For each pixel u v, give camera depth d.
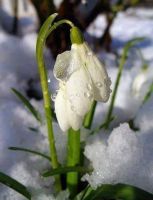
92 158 0.15
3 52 0.27
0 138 0.17
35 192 0.14
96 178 0.14
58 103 0.11
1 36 0.30
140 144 0.14
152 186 0.13
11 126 0.19
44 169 0.16
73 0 0.27
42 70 0.12
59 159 0.16
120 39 0.37
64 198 0.14
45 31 0.11
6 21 0.37
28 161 0.16
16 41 0.29
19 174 0.15
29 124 0.19
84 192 0.14
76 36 0.11
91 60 0.11
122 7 0.29
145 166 0.14
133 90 0.23
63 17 0.27
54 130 0.17
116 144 0.14
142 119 0.18
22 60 0.27
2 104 0.21
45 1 0.24
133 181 0.14
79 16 0.29
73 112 0.11
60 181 0.15
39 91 0.25
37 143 0.17
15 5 0.34
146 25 0.41
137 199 0.12
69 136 0.13
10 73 0.26
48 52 0.29
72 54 0.11
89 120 0.17
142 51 0.32
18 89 0.25
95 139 0.16
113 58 0.30
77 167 0.13
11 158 0.16
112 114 0.21
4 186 0.14
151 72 0.24
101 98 0.11
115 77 0.25
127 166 0.14
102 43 0.31
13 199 0.14
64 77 0.11
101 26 0.41
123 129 0.15
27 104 0.17
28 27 0.37
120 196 0.12
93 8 0.29
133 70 0.26
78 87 0.11
